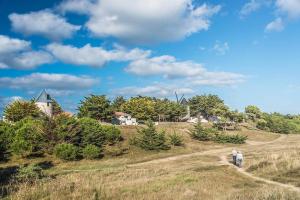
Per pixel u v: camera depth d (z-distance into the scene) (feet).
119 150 211.61
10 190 86.79
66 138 201.46
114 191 88.74
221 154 220.84
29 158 182.29
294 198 73.05
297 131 496.23
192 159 192.54
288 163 128.36
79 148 195.31
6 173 119.24
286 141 336.29
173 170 137.28
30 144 184.44
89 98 320.29
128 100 423.23
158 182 102.94
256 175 120.78
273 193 76.95
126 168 152.46
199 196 82.69
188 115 470.80
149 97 465.06
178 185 97.19
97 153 193.36
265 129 468.34
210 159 190.29
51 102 310.45
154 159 201.77
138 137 246.88
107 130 233.55
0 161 174.50
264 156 168.55
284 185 98.63
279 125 468.75
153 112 398.42
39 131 194.59
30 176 107.96
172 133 303.89
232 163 166.09
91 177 116.06
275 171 120.98
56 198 79.61
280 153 173.78
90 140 209.05
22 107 252.83
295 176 109.91
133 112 394.73
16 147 180.75
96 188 91.71
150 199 79.10
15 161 176.65
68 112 327.67
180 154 223.92
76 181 103.81
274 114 588.91
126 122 371.76
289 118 592.60
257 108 498.69
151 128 235.61
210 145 280.72
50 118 209.05
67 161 183.32
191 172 126.41
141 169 142.20
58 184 95.40
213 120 513.45
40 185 92.89
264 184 101.50
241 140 304.91
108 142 230.07
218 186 97.35
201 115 524.11
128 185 97.96
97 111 315.58
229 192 86.07
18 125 206.59
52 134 196.13
